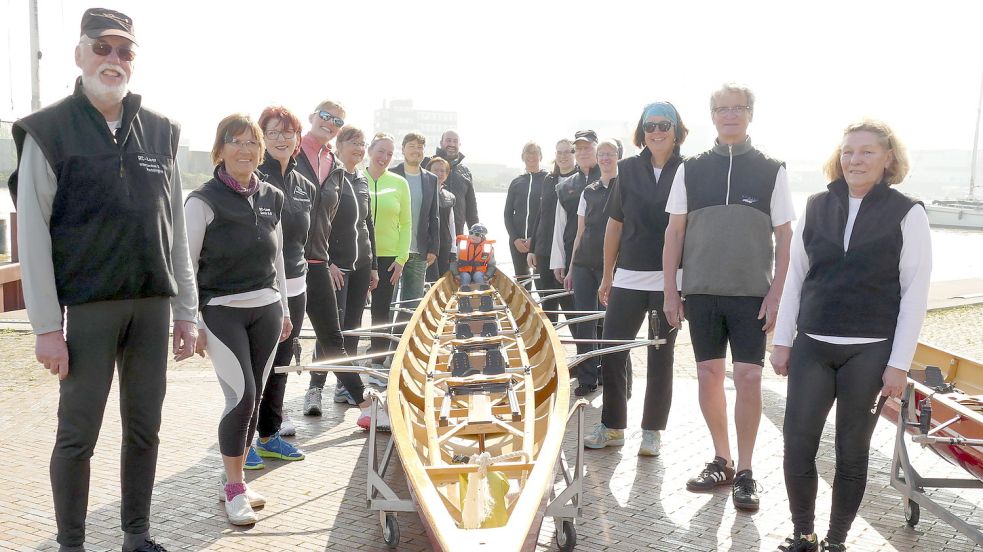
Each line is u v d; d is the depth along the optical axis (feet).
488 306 24.18
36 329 10.96
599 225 23.03
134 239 11.32
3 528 13.92
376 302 26.25
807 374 12.53
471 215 38.50
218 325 14.49
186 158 88.69
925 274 11.85
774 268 16.37
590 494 16.10
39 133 10.75
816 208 12.75
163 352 12.16
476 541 9.42
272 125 16.88
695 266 16.40
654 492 16.21
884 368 12.04
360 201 23.13
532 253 33.40
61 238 11.05
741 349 16.10
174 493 15.90
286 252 17.43
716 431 16.81
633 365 29.55
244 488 14.71
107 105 11.31
